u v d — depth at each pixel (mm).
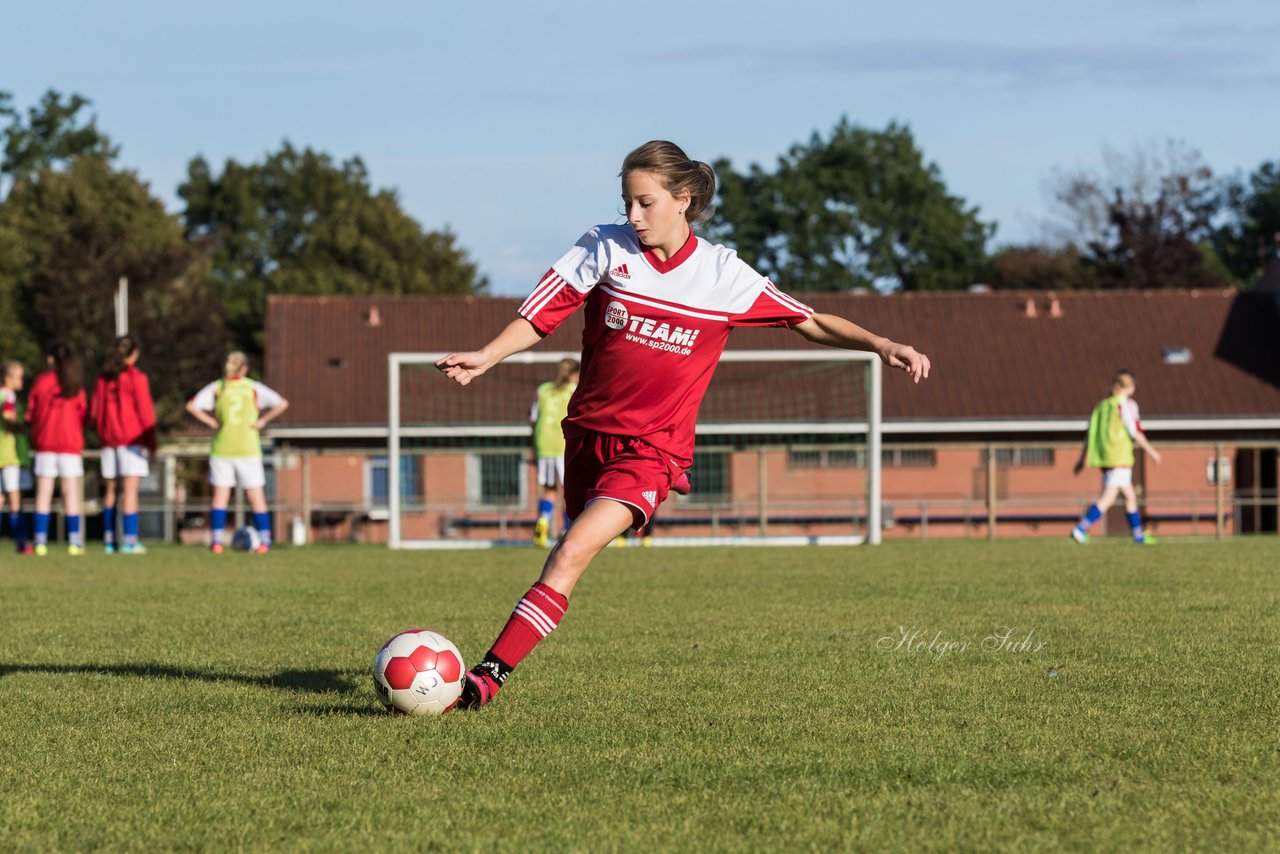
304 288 107500
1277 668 10969
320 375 66250
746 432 51281
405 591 18734
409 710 9125
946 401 64250
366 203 117188
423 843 6238
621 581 20000
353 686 10469
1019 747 8070
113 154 116438
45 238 86750
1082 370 67250
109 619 15156
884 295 73188
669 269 9234
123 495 29828
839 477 51969
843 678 10609
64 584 20203
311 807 6875
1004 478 63656
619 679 10617
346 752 8086
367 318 70875
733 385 60812
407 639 9273
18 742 8438
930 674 10789
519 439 49812
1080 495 63812
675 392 9367
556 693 10000
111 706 9633
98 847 6262
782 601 16688
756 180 111562
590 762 7773
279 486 51000
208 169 132625
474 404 60469
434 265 114125
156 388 74562
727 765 7680
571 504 9812
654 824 6508
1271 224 129000
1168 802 6809
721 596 17438
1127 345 69312
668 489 9508
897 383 65125
